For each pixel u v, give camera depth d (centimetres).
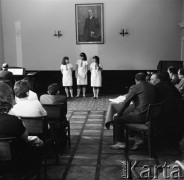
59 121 500
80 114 830
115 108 574
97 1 1189
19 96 415
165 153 509
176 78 733
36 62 1231
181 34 1176
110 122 576
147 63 1211
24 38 1226
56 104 488
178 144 523
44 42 1223
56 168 449
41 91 1199
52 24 1212
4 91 302
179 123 520
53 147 479
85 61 1119
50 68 1228
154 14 1186
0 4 1210
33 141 348
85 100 1062
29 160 332
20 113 409
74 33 1212
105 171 436
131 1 1184
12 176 363
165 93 522
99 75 1086
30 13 1213
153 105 475
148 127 483
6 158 303
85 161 477
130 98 508
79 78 1116
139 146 542
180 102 520
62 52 1223
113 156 499
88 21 1199
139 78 523
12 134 294
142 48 1204
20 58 1234
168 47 1197
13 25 1223
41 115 417
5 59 1236
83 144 566
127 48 1208
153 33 1195
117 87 1220
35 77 1094
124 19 1195
